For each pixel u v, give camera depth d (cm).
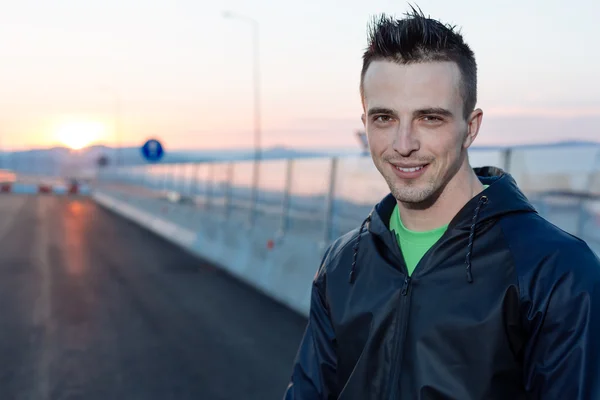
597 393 119
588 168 601
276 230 1090
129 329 741
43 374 569
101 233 2097
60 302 899
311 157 927
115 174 4688
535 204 640
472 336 134
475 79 143
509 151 652
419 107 136
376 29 143
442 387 135
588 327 123
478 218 139
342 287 162
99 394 519
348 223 812
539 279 129
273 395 521
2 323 766
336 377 165
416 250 151
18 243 1714
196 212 1734
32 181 10200
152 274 1184
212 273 1204
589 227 599
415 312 142
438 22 138
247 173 1312
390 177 145
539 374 129
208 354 638
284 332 732
